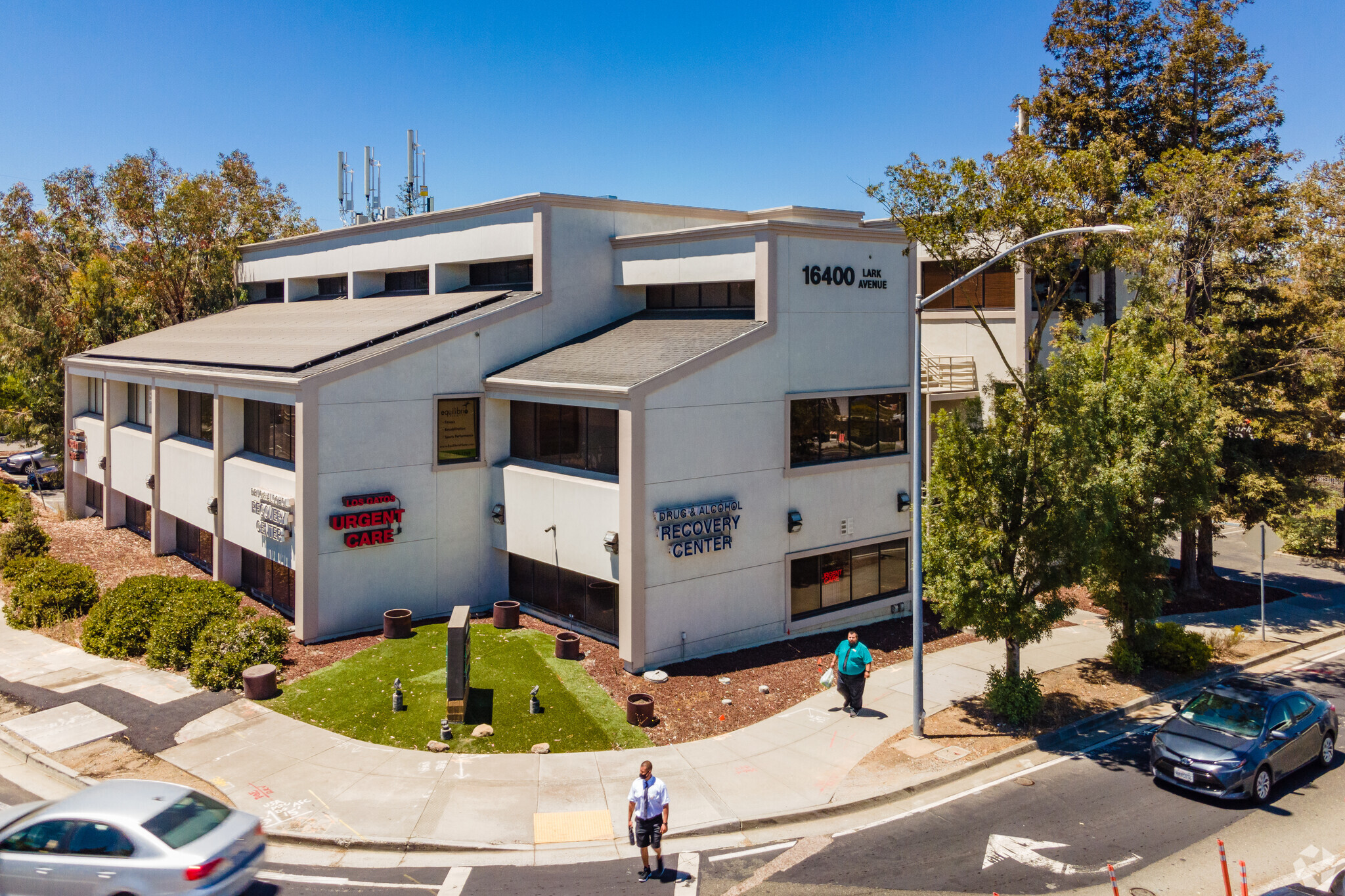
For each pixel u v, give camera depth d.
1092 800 15.32
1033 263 19.64
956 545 18.17
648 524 20.94
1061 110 33.12
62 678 20.30
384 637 23.12
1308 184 38.44
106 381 36.22
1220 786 14.81
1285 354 28.56
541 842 13.62
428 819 14.16
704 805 14.85
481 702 18.81
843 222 31.80
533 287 27.44
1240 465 28.22
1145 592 21.20
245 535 25.70
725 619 22.70
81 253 48.69
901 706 19.64
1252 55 30.97
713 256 25.36
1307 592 31.09
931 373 29.89
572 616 23.91
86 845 11.04
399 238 33.41
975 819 14.58
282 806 14.47
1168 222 25.48
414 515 24.55
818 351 24.64
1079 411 17.83
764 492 23.44
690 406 21.64
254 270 44.31
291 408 24.72
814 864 13.09
